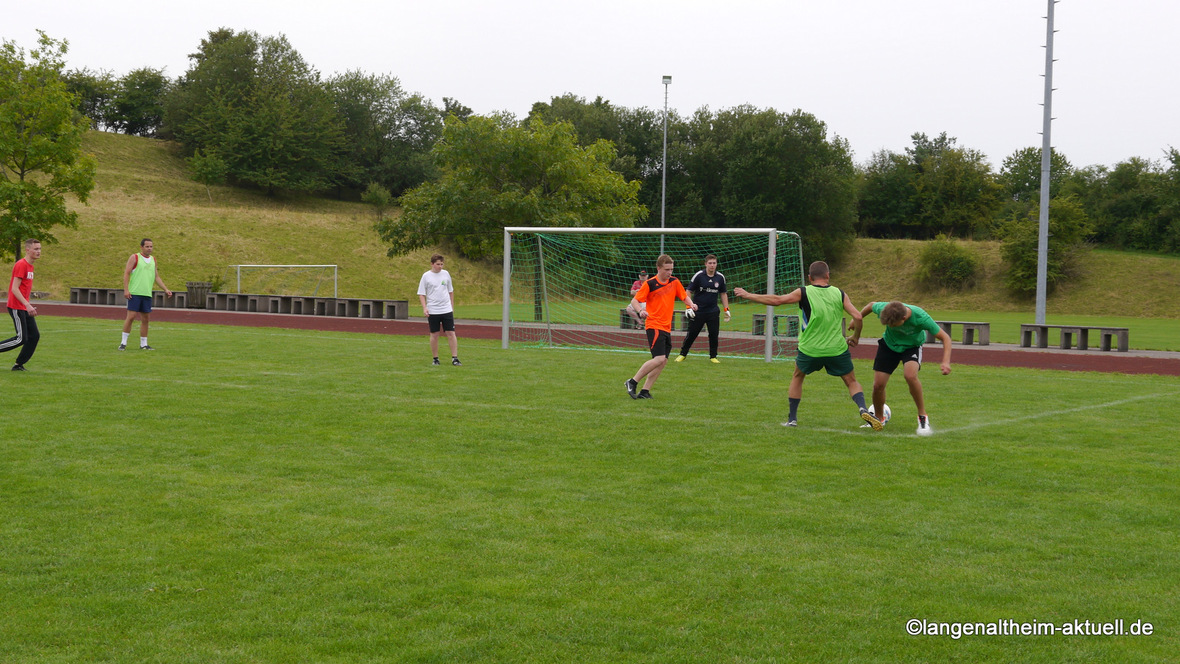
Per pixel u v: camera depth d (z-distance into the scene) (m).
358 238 49.94
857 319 8.75
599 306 33.16
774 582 4.48
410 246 30.02
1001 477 6.83
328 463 7.14
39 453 7.32
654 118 64.94
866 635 3.85
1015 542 5.18
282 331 22.17
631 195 31.19
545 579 4.50
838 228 58.06
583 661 3.56
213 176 65.56
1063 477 6.85
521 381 12.55
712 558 4.85
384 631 3.83
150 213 47.09
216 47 77.12
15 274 12.34
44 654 3.57
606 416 9.59
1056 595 4.34
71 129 29.19
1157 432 8.91
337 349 17.20
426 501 6.00
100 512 5.62
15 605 4.07
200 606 4.09
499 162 28.58
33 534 5.14
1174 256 50.03
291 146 69.94
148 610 4.04
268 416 9.29
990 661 3.61
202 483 6.41
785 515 5.72
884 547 5.08
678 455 7.61
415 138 83.56
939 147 78.31
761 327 23.20
